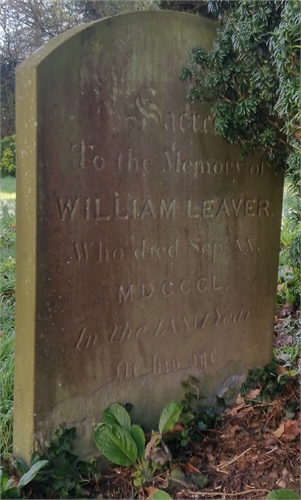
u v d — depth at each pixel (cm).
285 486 147
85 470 149
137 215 156
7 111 477
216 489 148
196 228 171
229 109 158
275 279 197
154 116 156
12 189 429
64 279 143
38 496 140
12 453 153
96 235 148
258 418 175
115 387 159
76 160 141
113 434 147
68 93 137
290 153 162
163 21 154
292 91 132
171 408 157
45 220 137
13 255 297
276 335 235
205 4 223
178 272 169
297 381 188
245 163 180
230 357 188
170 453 151
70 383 149
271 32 139
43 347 142
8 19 524
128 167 152
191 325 175
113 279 154
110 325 155
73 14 532
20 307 142
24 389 144
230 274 183
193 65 161
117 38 145
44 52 133
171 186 163
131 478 150
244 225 184
